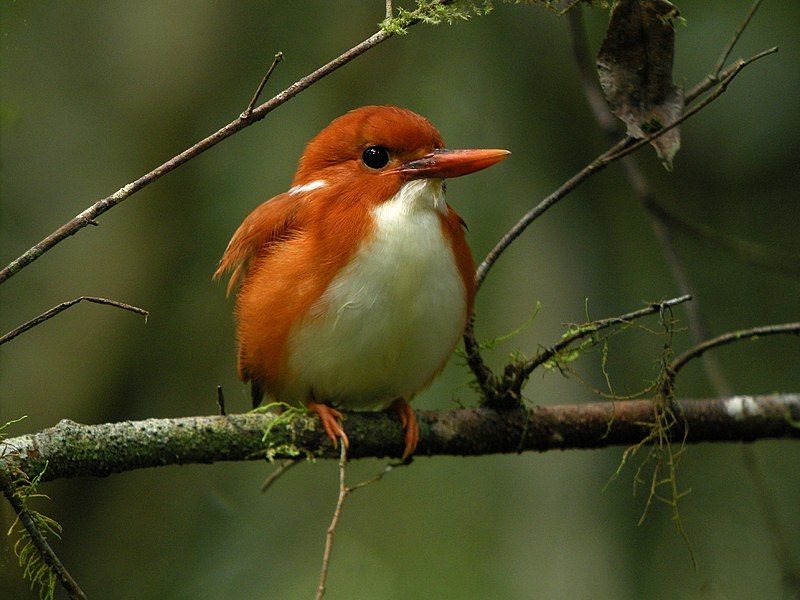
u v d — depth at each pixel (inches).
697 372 418.9
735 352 420.5
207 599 407.8
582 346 249.9
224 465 445.7
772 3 421.4
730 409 277.7
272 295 269.3
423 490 426.6
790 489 413.7
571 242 428.1
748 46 420.8
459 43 449.4
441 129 444.1
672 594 394.0
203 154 459.2
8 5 430.0
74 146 461.4
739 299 423.5
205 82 468.8
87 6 471.8
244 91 466.3
